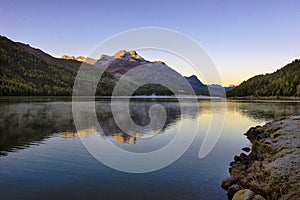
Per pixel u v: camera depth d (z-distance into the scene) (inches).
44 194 317.1
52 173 393.1
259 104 2492.6
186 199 308.3
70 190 331.3
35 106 1830.7
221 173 405.4
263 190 293.7
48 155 498.6
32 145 589.0
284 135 547.2
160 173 398.6
